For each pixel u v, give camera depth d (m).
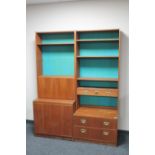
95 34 3.46
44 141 3.29
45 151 2.94
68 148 3.03
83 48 3.56
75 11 3.52
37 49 3.61
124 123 3.52
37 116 3.44
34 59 3.91
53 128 3.38
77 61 3.45
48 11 3.67
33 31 3.83
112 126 3.04
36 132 3.49
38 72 3.67
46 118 3.40
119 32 3.07
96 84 3.57
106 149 2.98
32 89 4.02
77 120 3.21
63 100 3.46
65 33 3.63
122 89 3.46
